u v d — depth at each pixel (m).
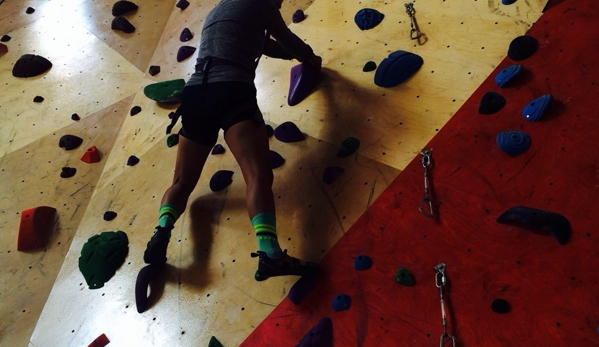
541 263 1.89
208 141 2.35
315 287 2.17
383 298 2.04
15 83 3.83
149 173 2.96
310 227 2.37
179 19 3.84
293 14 3.33
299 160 2.62
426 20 2.87
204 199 2.69
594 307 1.74
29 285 2.69
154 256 2.31
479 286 1.92
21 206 3.06
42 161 3.27
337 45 3.03
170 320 2.33
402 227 2.18
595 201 1.93
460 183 2.20
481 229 2.05
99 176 3.09
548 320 1.78
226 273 2.38
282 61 3.14
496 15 2.69
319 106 2.79
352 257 2.19
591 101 2.17
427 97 2.55
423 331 1.91
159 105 3.32
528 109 2.24
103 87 3.62
